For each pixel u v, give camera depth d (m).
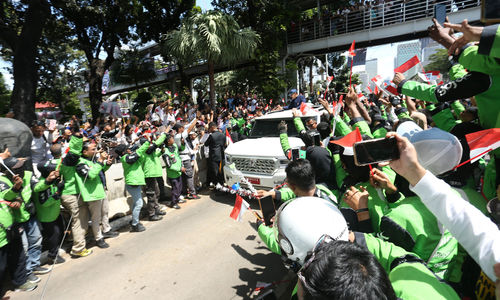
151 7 17.36
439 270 1.28
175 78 22.95
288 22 16.97
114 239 4.65
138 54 21.28
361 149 0.89
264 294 1.31
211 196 6.54
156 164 5.31
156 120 10.63
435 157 1.05
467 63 1.59
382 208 1.76
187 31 13.73
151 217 5.33
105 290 3.34
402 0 14.81
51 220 3.79
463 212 0.80
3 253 3.12
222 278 3.44
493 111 1.72
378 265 0.79
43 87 23.53
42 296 3.05
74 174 3.99
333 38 16.56
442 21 1.89
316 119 5.93
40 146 6.02
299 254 1.18
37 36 10.16
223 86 31.20
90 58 16.48
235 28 14.30
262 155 5.20
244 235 4.49
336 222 1.18
